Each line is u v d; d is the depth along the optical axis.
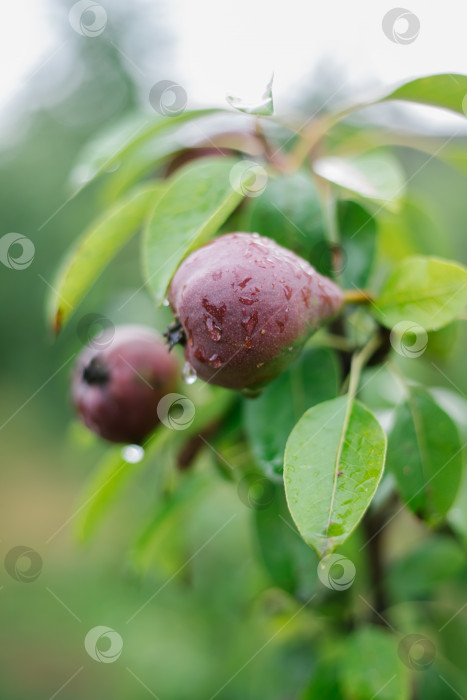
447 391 0.47
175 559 0.50
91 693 1.01
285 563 0.45
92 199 1.30
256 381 0.38
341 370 0.42
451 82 0.41
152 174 0.49
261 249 0.38
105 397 0.45
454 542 0.49
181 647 0.64
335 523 0.35
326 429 0.37
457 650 0.49
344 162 0.44
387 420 0.44
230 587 0.61
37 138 1.78
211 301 0.37
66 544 1.41
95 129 1.56
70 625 1.16
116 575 0.94
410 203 0.48
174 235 0.39
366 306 0.40
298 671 0.49
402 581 0.49
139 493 0.67
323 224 0.41
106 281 0.63
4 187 1.84
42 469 1.69
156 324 0.52
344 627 0.47
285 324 0.37
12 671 1.09
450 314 0.39
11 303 1.74
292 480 0.36
